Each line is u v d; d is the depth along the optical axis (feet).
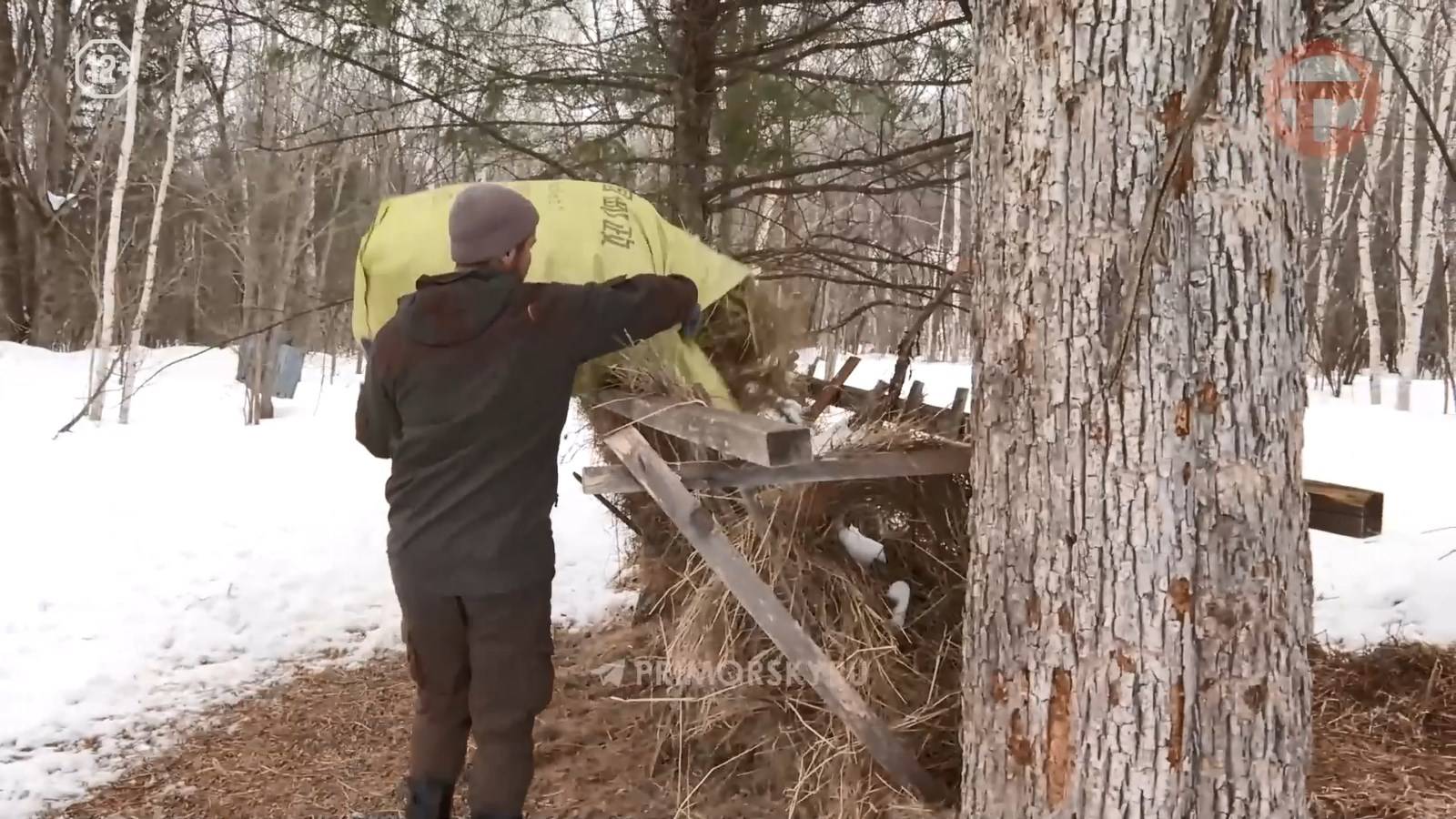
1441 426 38.09
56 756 11.77
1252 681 6.36
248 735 12.35
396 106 15.05
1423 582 16.12
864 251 18.30
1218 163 6.16
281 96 38.50
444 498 7.84
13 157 61.05
